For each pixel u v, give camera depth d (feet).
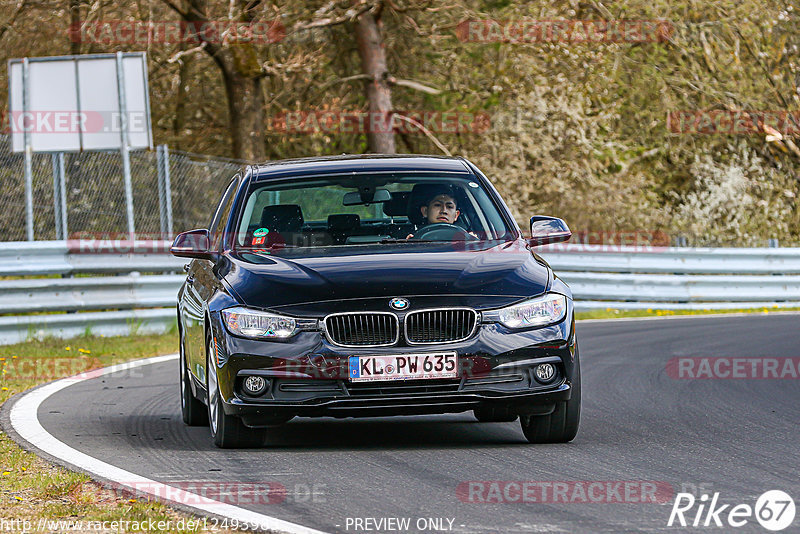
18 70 186.80
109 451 80.64
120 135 187.83
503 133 312.29
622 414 96.78
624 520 57.06
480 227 89.10
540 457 75.46
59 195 194.29
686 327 182.80
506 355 76.18
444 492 64.54
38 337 166.81
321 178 92.38
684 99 321.32
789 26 342.64
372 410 75.82
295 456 77.20
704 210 323.16
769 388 114.21
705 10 317.83
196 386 89.97
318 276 78.79
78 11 279.49
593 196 312.91
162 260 184.55
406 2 292.81
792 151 346.54
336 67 329.31
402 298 76.23
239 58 285.02
